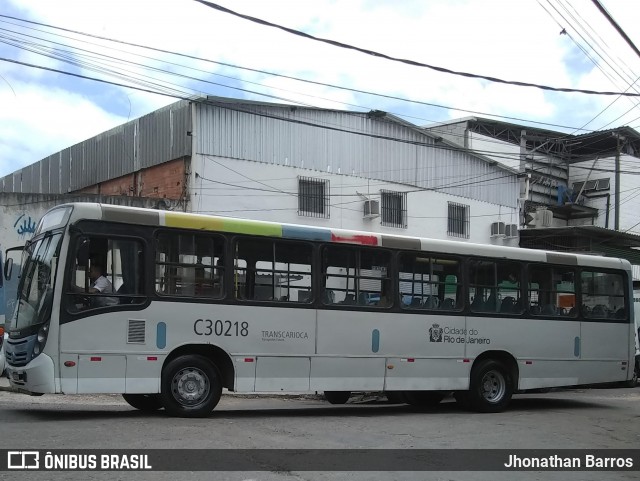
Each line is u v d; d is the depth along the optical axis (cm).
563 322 1289
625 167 3541
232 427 866
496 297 1221
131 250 916
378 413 1145
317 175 2052
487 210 2598
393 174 2267
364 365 1064
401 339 1103
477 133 3250
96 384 872
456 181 2488
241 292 980
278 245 1019
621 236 2755
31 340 864
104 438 748
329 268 1055
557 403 1404
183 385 934
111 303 893
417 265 1141
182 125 1856
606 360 1338
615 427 1051
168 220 941
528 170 3278
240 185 1884
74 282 877
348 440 817
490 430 959
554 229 2705
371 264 1095
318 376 1024
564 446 852
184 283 943
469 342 1176
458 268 1188
